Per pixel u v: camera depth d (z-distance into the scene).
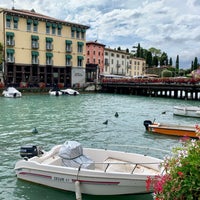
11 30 52.94
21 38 54.41
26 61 55.41
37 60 57.03
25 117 23.67
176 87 48.34
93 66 68.81
